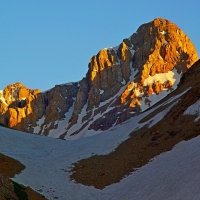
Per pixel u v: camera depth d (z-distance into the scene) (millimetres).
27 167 74062
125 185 58750
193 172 48031
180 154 58562
